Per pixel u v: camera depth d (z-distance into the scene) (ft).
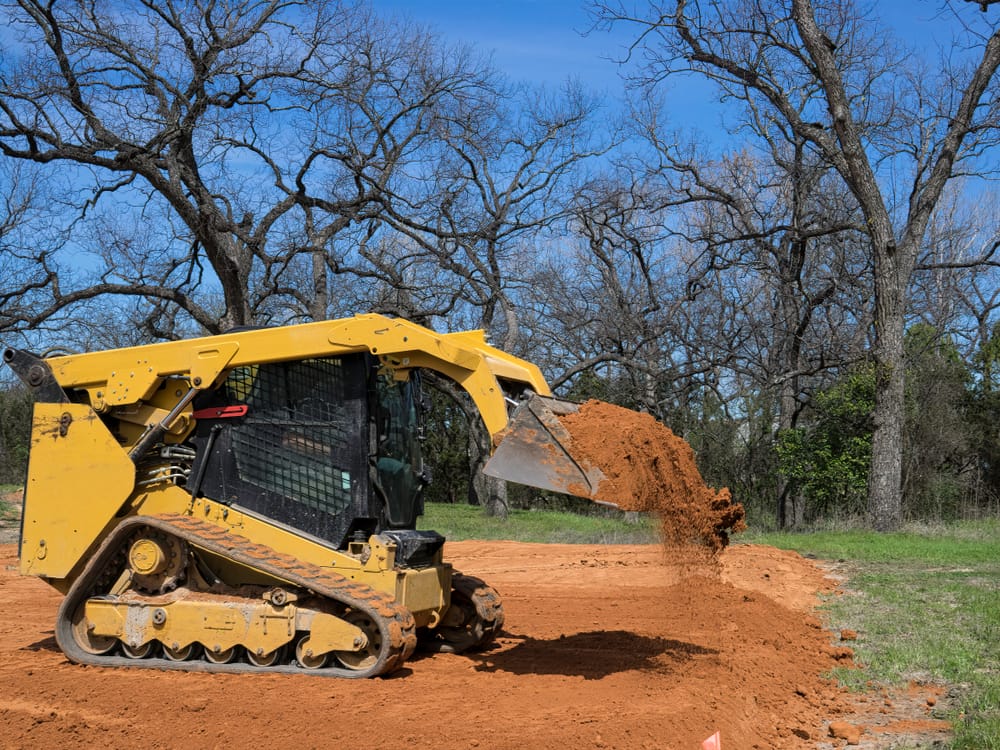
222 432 27.43
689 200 103.86
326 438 26.45
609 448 23.43
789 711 23.29
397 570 25.52
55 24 78.59
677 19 85.40
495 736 19.57
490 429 24.50
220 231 90.43
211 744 19.53
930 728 21.75
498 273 110.93
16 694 23.35
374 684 24.00
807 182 99.09
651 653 28.63
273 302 122.11
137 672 25.59
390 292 122.93
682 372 118.83
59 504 27.55
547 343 136.56
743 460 118.52
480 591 28.91
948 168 76.74
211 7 81.56
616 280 115.55
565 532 86.22
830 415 85.76
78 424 27.66
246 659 25.82
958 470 105.29
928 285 116.78
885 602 37.37
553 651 29.09
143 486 27.53
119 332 115.65
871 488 74.33
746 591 41.19
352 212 96.78
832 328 98.68
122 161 83.61
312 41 87.35
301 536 26.27
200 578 26.86
